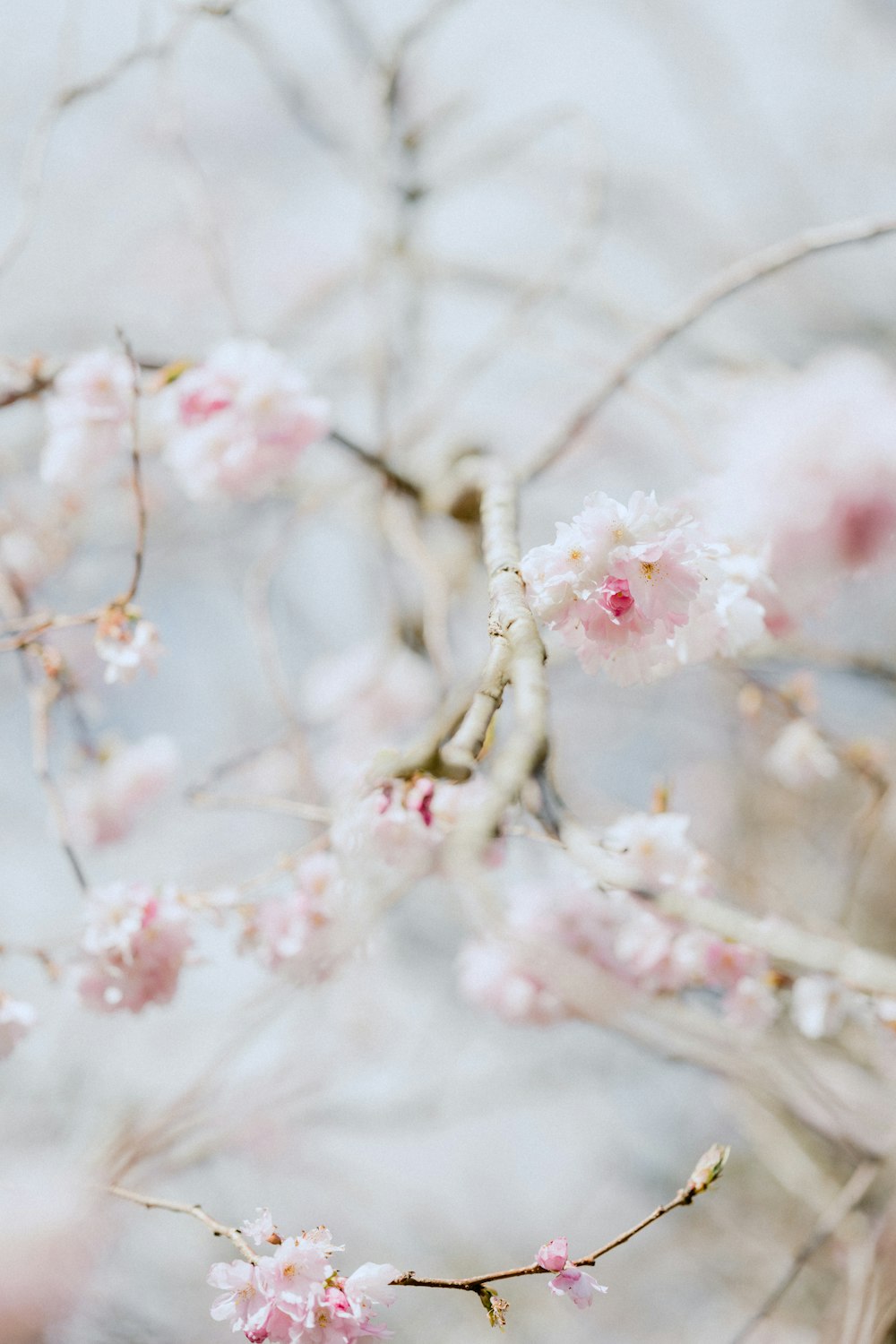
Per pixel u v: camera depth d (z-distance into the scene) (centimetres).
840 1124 108
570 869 104
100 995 105
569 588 94
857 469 99
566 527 94
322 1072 122
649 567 94
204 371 111
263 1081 117
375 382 123
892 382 104
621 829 104
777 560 101
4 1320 106
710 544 95
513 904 107
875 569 100
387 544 129
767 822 150
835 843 139
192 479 111
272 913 105
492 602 94
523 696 91
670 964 105
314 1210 135
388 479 122
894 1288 106
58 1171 110
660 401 112
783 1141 127
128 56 116
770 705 118
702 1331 146
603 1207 154
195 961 105
